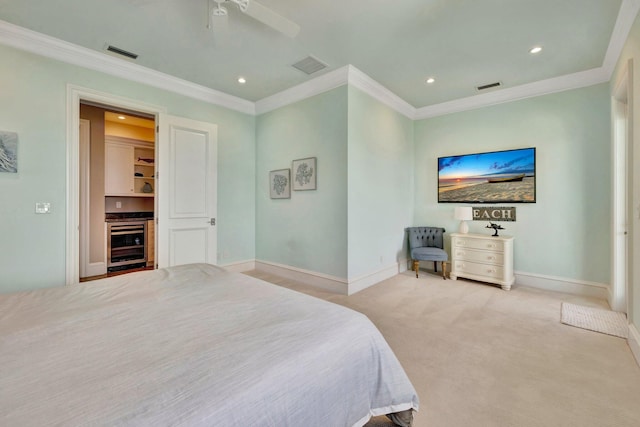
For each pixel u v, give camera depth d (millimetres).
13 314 1297
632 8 2195
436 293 3537
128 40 2793
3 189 2615
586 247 3459
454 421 1491
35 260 2771
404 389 1298
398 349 2213
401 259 4590
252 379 877
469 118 4297
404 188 4641
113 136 5043
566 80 3508
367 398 1204
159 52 3012
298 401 921
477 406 1604
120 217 5363
